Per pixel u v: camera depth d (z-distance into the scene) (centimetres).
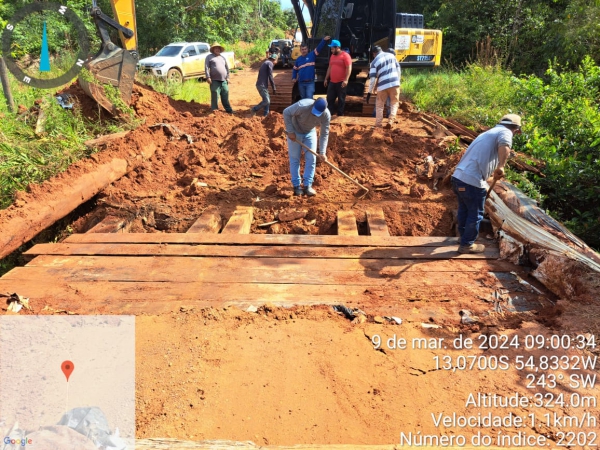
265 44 3108
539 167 848
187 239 553
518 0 2011
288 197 686
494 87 1326
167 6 2473
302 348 374
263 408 312
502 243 530
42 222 562
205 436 287
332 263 508
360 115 1277
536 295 456
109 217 630
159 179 756
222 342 379
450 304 438
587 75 1175
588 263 452
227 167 790
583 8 1742
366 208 646
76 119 884
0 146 725
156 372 343
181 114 1067
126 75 973
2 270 585
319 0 1173
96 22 952
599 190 757
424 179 739
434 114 1195
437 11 2392
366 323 410
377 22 1188
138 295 445
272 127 909
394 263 509
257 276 480
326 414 309
